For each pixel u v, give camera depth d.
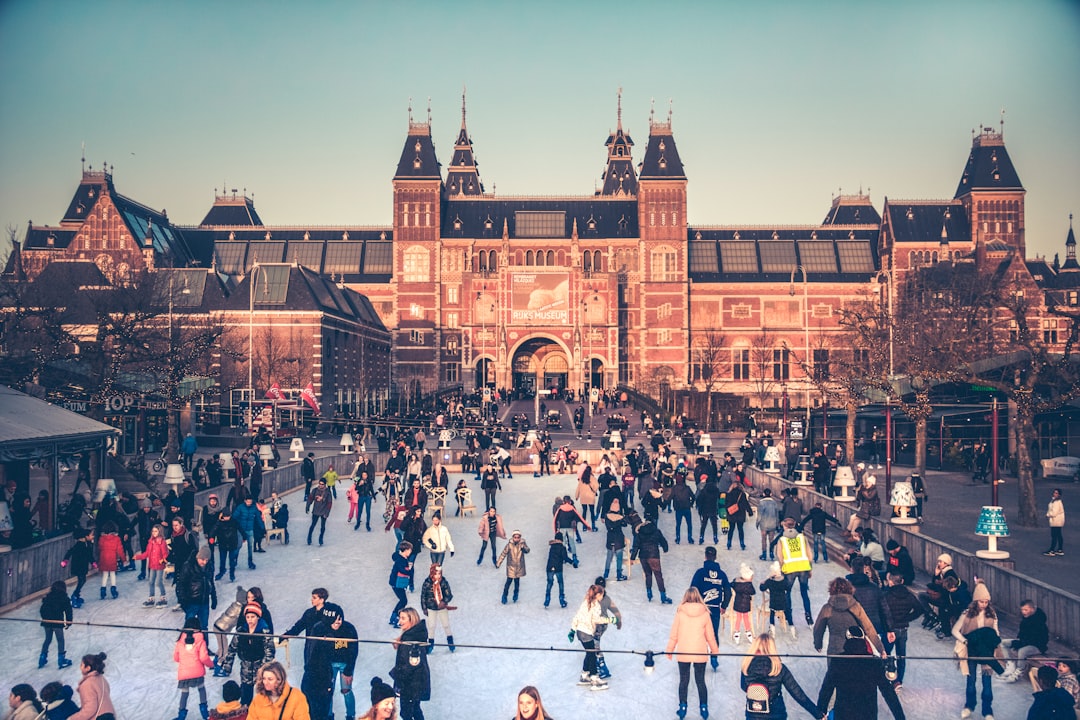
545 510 38.62
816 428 70.06
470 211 132.88
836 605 15.25
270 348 81.75
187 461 47.59
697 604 16.38
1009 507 38.19
